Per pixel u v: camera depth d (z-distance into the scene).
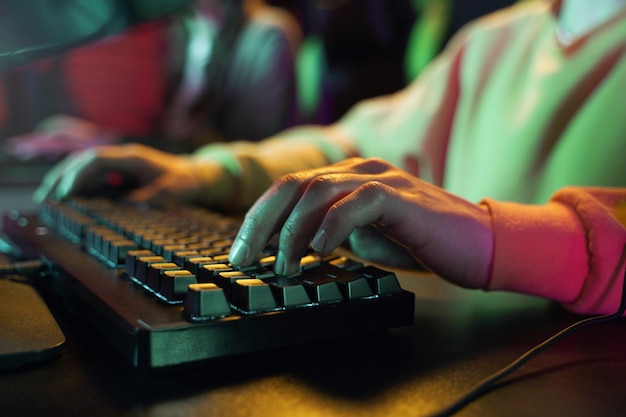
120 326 0.37
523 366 0.39
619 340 0.44
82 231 0.62
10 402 0.32
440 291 0.57
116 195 0.86
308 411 0.32
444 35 1.50
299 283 0.41
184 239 0.55
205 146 1.68
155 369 0.35
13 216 0.78
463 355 0.40
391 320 0.43
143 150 0.91
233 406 0.32
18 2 0.62
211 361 0.37
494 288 0.49
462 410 0.32
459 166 0.93
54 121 1.90
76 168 0.84
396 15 1.59
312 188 0.45
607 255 0.48
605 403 0.33
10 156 1.48
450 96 0.99
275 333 0.38
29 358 0.36
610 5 0.79
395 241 0.49
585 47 0.79
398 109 1.06
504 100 0.89
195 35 2.05
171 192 0.85
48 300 0.51
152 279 0.43
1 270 0.54
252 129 1.93
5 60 0.66
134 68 2.13
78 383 0.35
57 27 0.66
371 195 0.44
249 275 0.43
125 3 0.70
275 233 0.46
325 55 1.79
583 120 0.75
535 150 0.80
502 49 0.94
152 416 0.31
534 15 0.93
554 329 0.46
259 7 2.02
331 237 0.43
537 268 0.49
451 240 0.47
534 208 0.52
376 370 0.37
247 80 1.94
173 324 0.36
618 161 0.71
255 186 0.93
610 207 0.54
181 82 2.14
